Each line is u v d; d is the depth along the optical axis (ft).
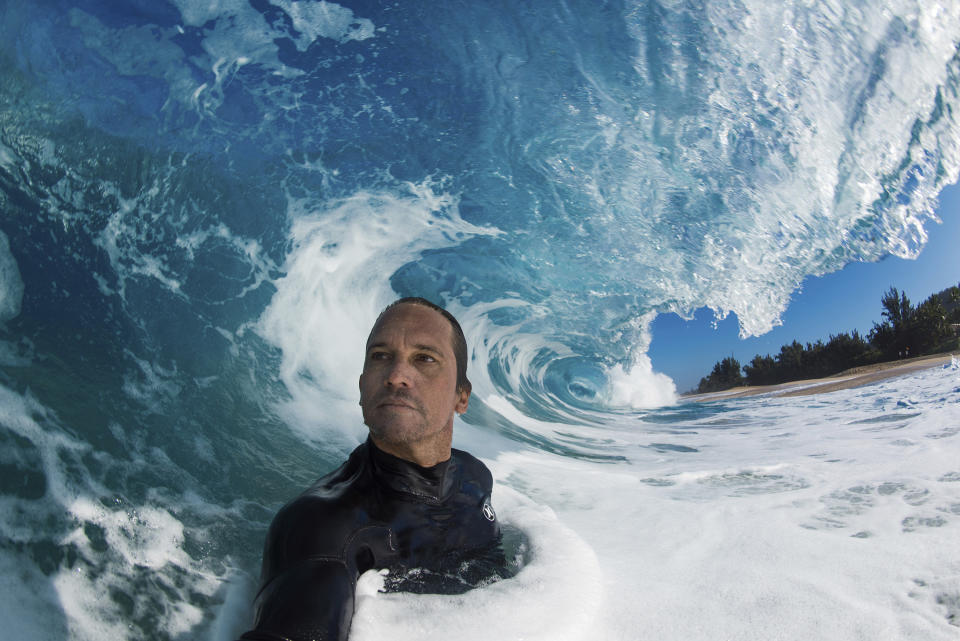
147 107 12.01
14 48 10.58
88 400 7.93
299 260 14.23
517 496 7.34
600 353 31.96
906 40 20.33
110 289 9.92
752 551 6.52
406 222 17.06
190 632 5.26
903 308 63.36
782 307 21.21
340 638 3.59
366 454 5.01
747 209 20.12
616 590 5.42
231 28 13.52
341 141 15.29
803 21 18.98
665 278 20.75
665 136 18.84
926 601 4.99
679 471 11.53
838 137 20.15
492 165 17.69
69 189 10.34
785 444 13.93
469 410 17.40
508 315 23.89
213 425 9.41
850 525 7.18
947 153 21.57
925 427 13.58
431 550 4.85
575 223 19.27
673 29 18.07
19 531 5.59
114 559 5.78
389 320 5.01
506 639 4.05
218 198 12.72
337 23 14.96
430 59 16.25
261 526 7.14
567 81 17.70
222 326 11.53
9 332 8.07
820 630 4.58
